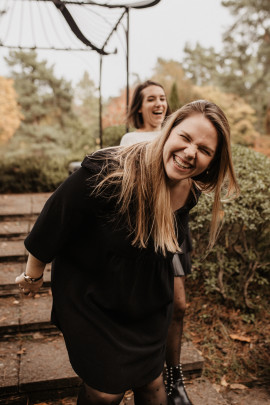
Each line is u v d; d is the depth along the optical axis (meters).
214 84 28.52
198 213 2.94
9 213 4.63
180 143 1.15
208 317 2.99
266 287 3.38
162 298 1.37
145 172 1.22
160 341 1.42
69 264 1.36
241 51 21.53
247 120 17.64
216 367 2.48
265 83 23.03
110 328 1.30
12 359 2.23
